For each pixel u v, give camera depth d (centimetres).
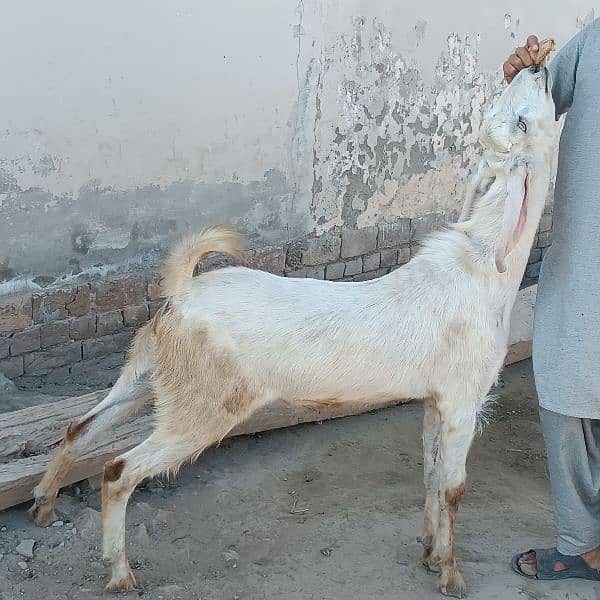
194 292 344
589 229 338
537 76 345
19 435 409
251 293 344
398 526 417
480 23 715
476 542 407
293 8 585
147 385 371
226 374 340
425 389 359
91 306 532
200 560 379
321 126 626
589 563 379
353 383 350
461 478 362
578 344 343
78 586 352
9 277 500
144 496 423
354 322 345
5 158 482
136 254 552
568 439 356
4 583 349
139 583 358
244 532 404
